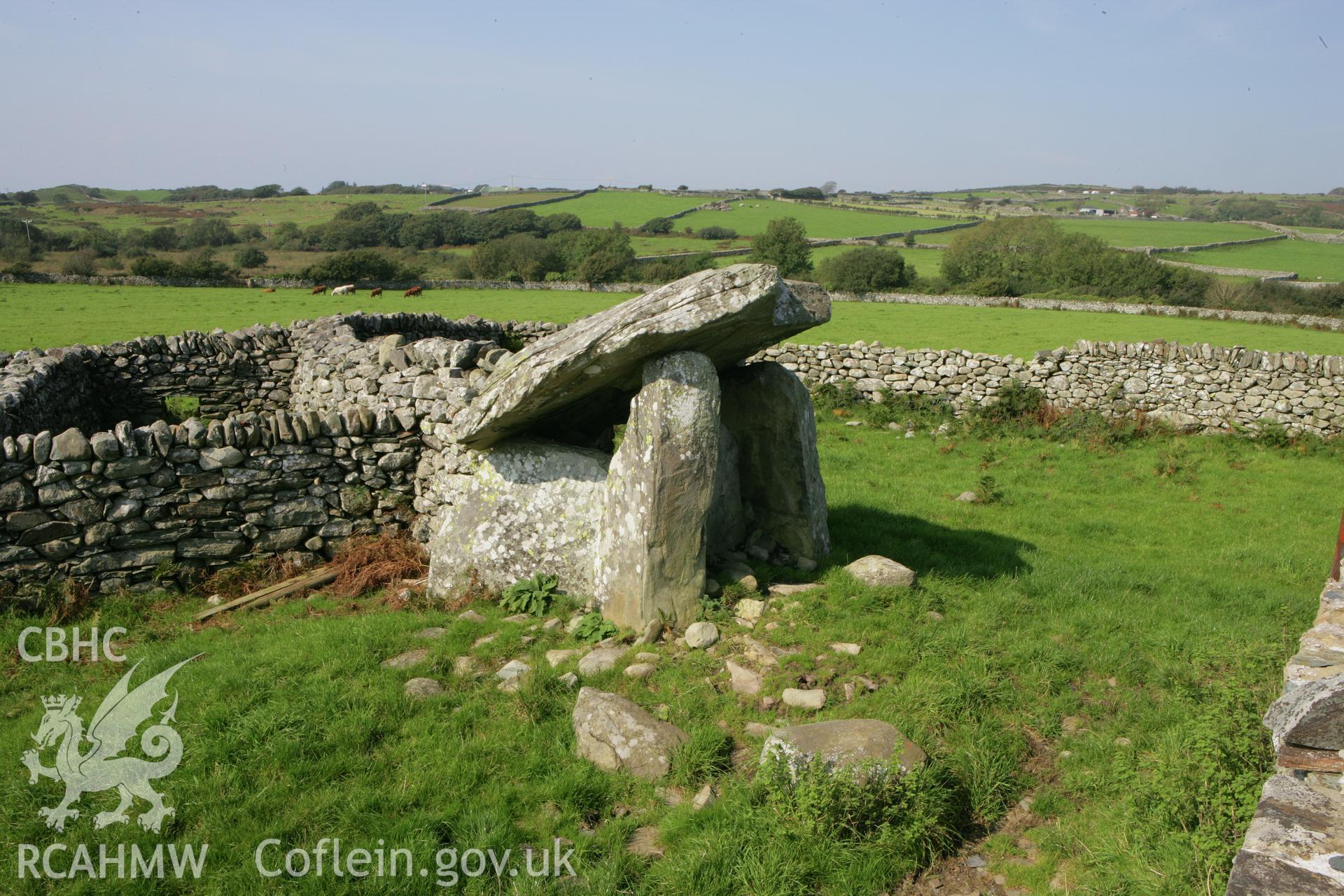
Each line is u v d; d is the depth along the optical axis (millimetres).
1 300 33438
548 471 7391
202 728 5320
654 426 6375
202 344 15281
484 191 138375
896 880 4234
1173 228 103562
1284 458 15688
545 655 6262
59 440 7449
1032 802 4852
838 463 14094
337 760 5012
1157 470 14250
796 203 131250
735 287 6129
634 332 6105
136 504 7781
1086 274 52406
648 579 6434
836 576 7410
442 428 8734
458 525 7613
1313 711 3148
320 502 8672
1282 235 95312
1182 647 6699
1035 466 14484
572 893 4047
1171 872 3959
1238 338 32406
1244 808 4070
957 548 9227
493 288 49688
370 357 12398
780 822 4414
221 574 8102
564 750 5121
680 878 4109
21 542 7355
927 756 4820
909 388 18484
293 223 86562
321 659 6188
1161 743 5145
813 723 5121
